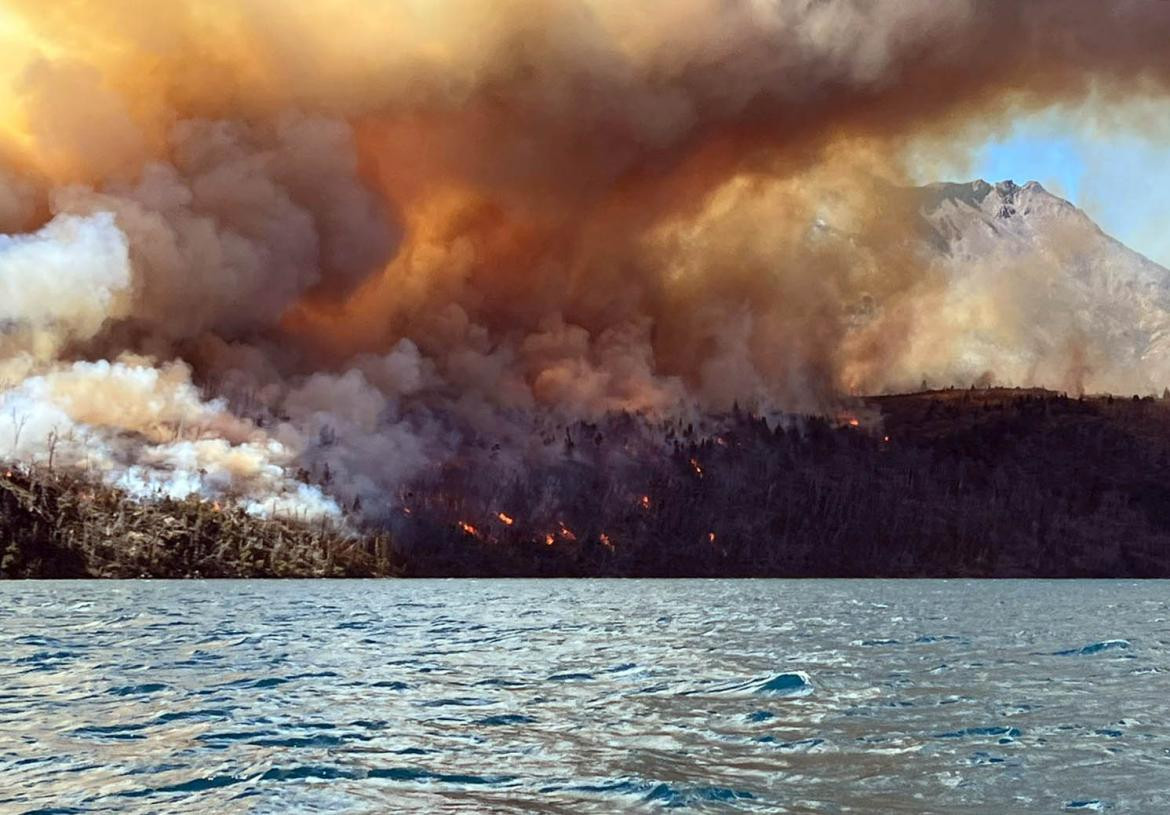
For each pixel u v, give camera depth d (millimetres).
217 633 98500
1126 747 37875
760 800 29219
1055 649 85812
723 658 74875
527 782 31219
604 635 102688
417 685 56344
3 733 39125
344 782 31031
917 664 70688
